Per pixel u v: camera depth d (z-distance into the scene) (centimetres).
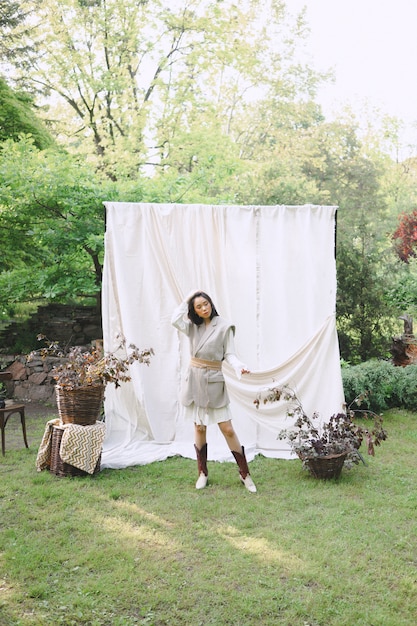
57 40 1377
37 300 971
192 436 559
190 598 291
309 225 555
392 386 735
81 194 762
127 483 456
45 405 764
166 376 559
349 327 961
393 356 831
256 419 557
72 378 479
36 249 869
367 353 952
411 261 955
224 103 1692
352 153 1603
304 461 464
